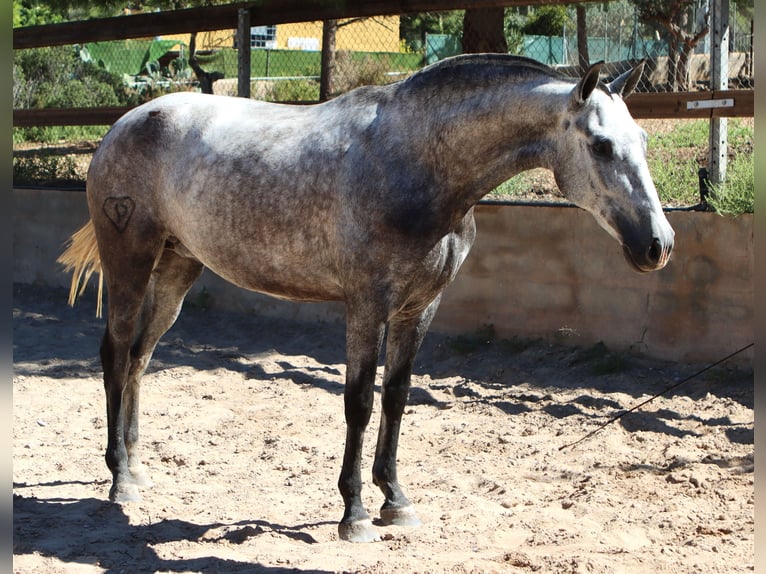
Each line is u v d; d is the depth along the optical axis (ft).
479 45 30.04
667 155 31.89
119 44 71.82
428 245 12.68
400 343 13.88
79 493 15.78
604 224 11.84
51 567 12.30
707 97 22.59
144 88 60.75
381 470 14.08
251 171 13.76
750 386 20.75
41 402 21.67
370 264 12.69
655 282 22.77
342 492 13.41
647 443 18.15
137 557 12.76
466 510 14.46
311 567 12.23
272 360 25.38
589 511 14.29
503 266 24.99
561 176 12.12
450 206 12.80
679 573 11.68
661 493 15.17
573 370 22.82
